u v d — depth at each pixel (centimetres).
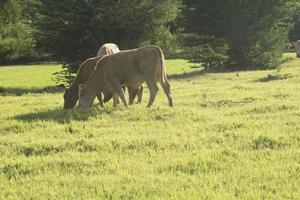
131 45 3975
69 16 3719
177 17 4359
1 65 7919
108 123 1595
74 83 2075
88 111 1798
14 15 8125
